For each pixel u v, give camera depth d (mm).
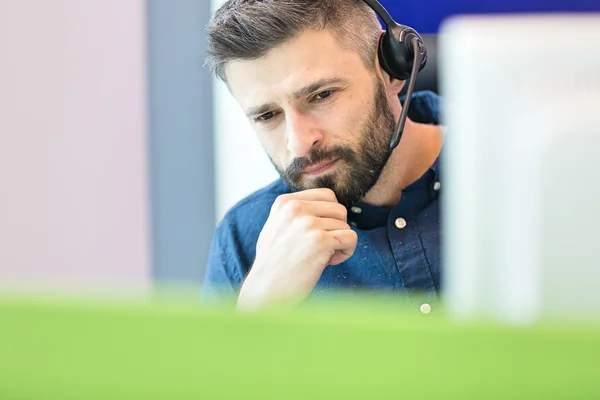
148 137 3035
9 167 3146
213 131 2945
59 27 3062
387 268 1729
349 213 1768
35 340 529
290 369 516
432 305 1692
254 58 1549
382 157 1669
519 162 692
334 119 1595
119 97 3053
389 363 516
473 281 719
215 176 2969
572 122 670
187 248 3053
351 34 1599
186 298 541
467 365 515
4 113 3117
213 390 519
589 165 671
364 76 1615
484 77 710
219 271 1926
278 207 1575
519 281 701
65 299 530
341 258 1534
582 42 704
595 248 680
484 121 710
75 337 527
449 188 744
